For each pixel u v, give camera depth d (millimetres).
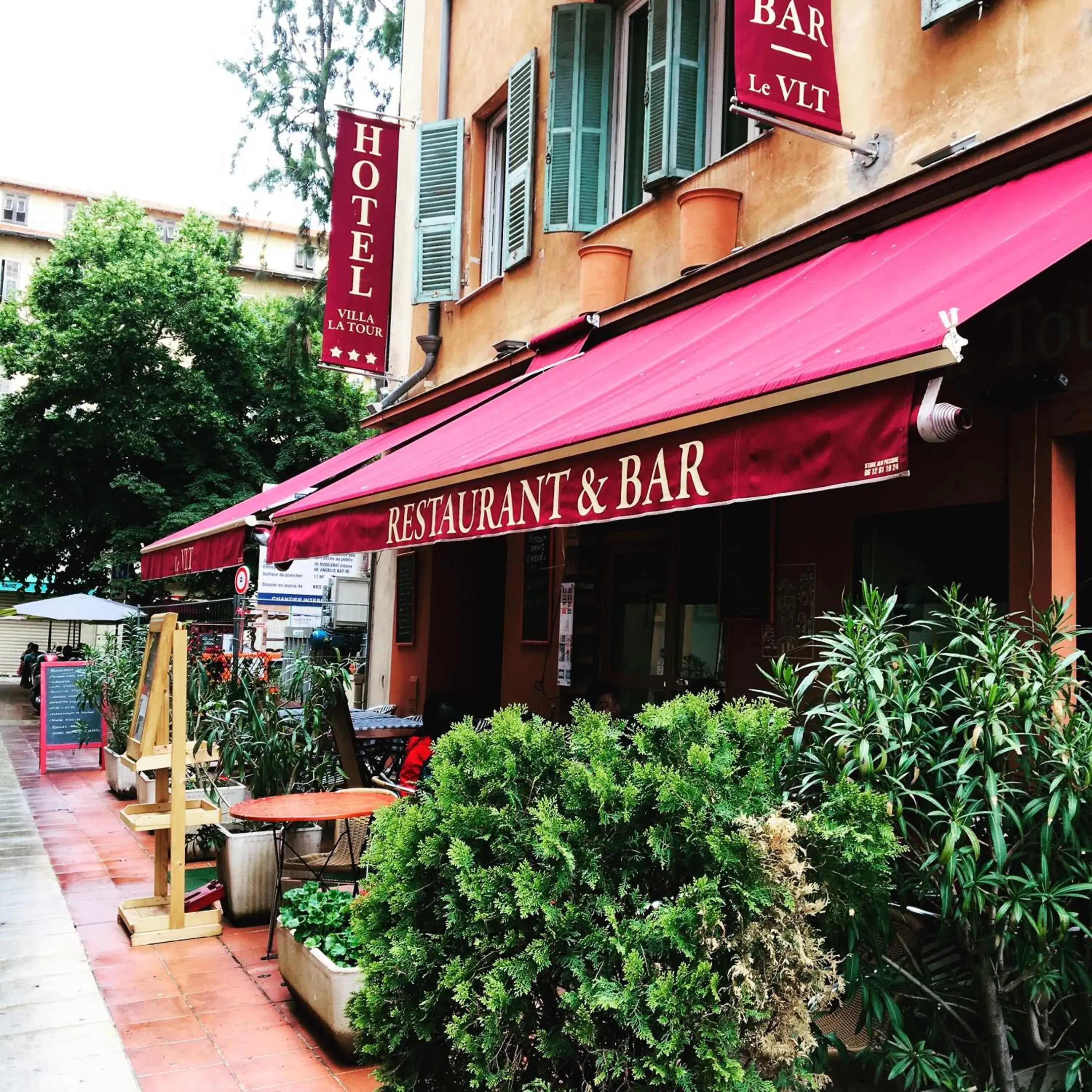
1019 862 3098
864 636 3285
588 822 2656
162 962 5422
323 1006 4336
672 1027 2359
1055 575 4336
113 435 22125
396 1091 2859
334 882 5930
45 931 5898
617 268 7957
